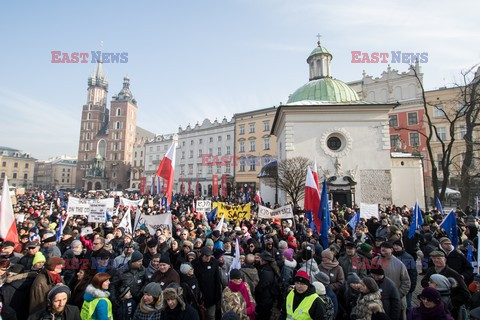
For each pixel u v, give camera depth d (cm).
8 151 11469
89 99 11388
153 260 645
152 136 12438
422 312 427
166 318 461
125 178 10000
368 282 478
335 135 2806
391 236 817
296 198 2478
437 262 583
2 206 688
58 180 13188
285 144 2812
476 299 517
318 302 451
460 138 4528
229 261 773
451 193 3725
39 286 480
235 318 379
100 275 478
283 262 743
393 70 5047
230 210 1500
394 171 3012
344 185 2616
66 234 909
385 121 2752
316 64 3644
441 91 4684
